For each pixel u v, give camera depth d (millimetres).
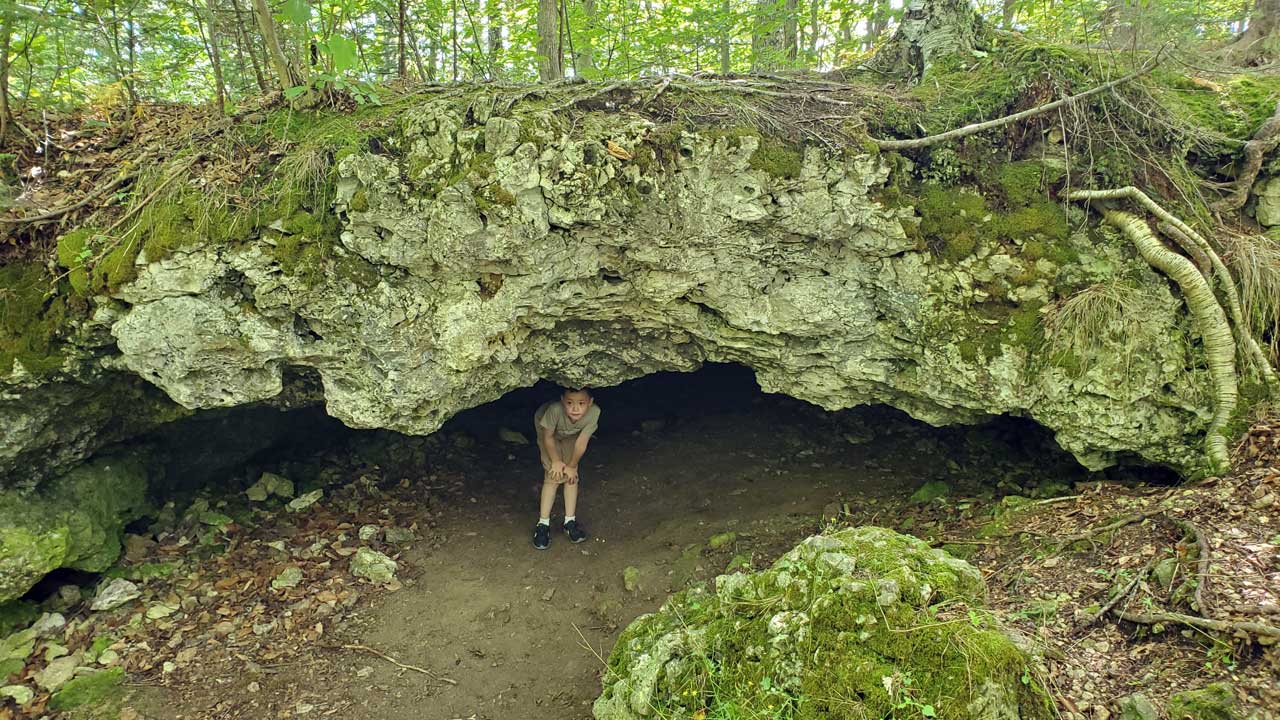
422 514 5297
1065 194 3850
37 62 4199
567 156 3516
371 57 5723
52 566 3766
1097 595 2979
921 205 3889
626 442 6480
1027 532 3740
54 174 3912
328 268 3650
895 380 4297
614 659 3316
